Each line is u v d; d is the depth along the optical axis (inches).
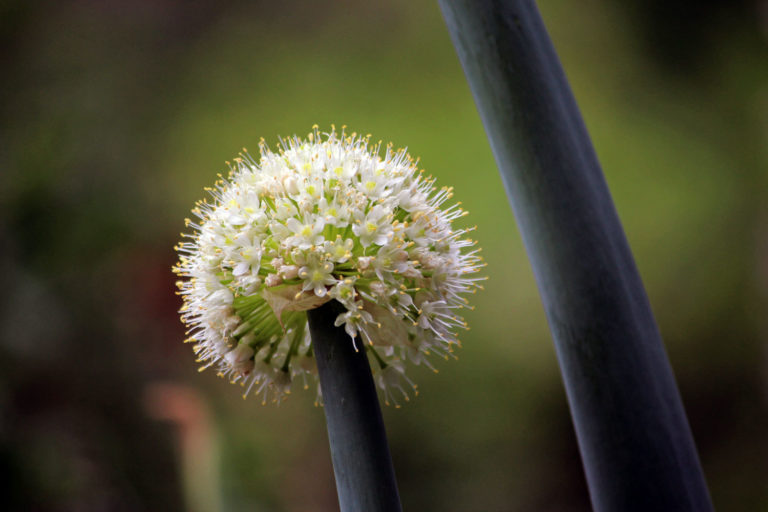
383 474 15.6
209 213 16.6
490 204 54.0
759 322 56.6
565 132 15.0
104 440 34.2
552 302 15.1
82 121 45.1
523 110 14.9
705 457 55.5
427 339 16.5
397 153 16.8
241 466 35.2
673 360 57.1
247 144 56.7
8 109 43.8
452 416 51.0
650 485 14.9
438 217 16.6
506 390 51.6
